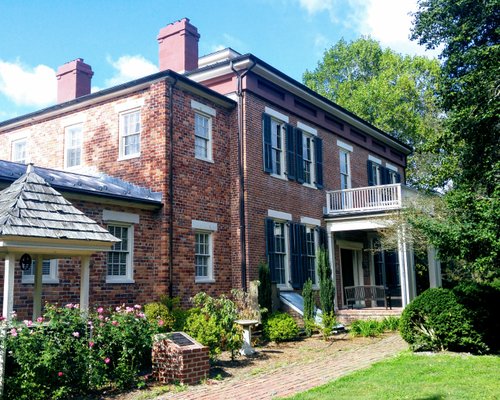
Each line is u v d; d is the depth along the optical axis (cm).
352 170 2338
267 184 1755
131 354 900
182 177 1491
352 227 1975
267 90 1811
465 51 1555
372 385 830
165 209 1417
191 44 1948
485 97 1478
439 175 1898
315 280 1969
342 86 3875
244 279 1598
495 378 860
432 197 1712
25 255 880
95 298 1242
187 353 904
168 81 1479
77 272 1216
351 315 1828
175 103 1503
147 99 1511
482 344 1122
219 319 1154
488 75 1452
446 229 1062
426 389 794
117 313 935
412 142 3412
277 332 1399
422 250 1978
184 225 1474
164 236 1405
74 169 1650
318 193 2041
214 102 1650
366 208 1978
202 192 1557
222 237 1616
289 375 969
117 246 1329
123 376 857
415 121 3369
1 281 1070
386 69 3862
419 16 1627
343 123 2300
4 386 732
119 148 1557
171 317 1238
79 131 1692
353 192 2027
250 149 1692
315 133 2075
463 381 841
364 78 4022
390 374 912
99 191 1263
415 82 3603
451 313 1141
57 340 784
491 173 1477
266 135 1766
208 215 1568
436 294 1189
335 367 1040
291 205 1864
